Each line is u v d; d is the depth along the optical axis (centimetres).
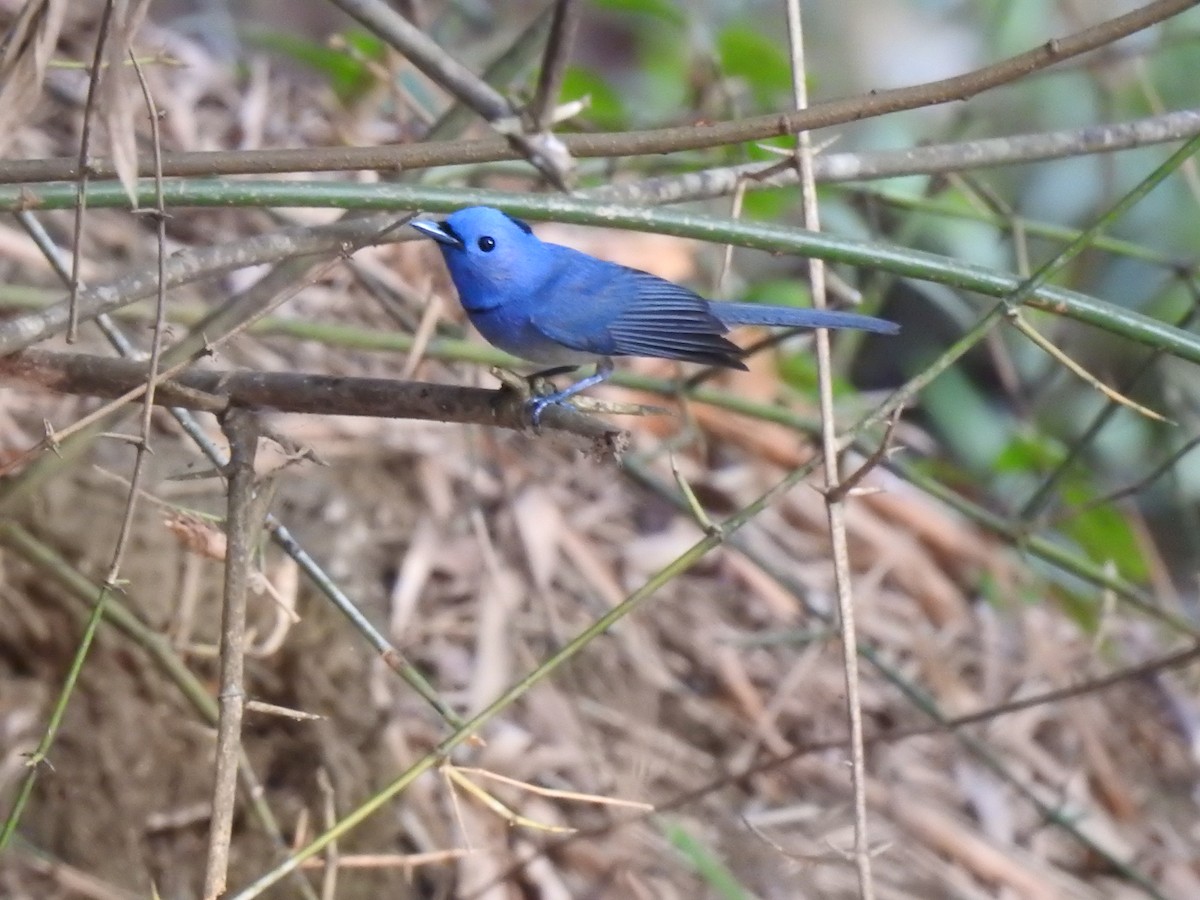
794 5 621
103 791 847
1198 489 1359
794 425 921
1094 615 1287
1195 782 1216
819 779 1072
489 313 757
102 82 466
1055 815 943
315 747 891
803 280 1336
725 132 574
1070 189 1406
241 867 852
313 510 998
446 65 654
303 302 1104
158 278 514
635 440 1202
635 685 1057
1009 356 1359
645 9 1059
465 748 948
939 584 1274
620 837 948
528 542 1084
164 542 888
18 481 775
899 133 1438
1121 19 555
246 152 525
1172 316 1344
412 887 887
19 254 1002
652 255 1276
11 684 859
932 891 1030
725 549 1180
